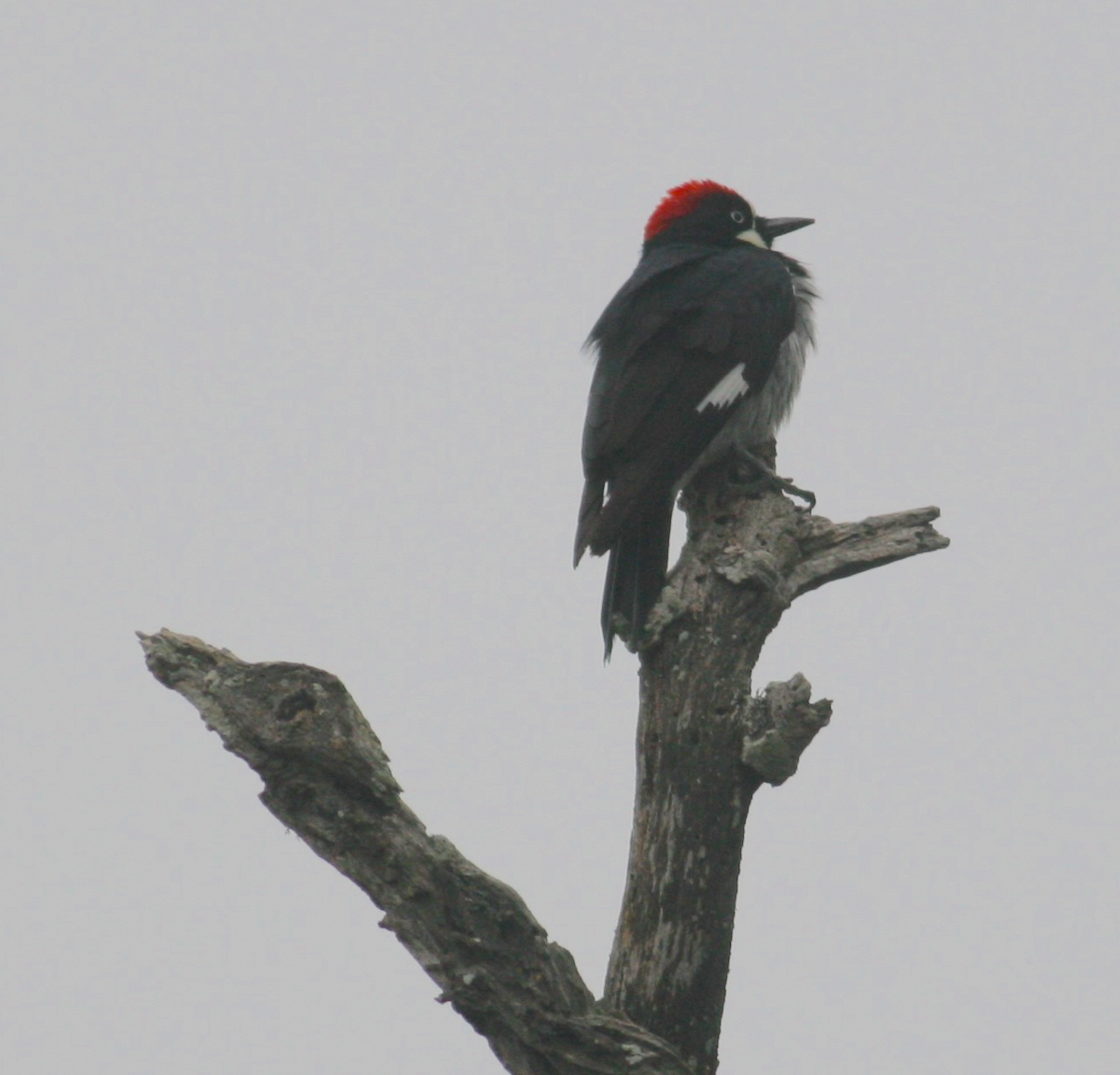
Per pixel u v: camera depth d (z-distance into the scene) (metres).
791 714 9.92
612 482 11.90
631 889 10.11
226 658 8.80
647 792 10.20
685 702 10.19
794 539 10.94
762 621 10.47
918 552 11.02
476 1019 9.12
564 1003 9.18
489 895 9.03
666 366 12.37
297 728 8.64
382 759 8.85
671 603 10.39
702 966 9.94
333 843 8.89
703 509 11.98
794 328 13.38
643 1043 9.34
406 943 9.02
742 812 10.07
